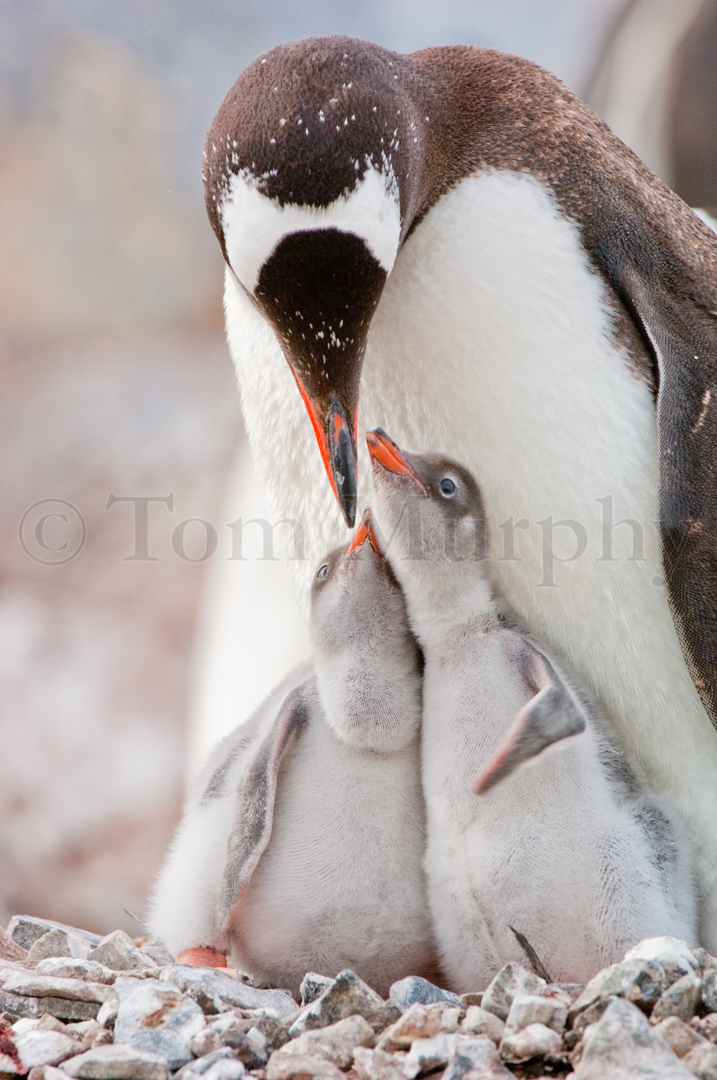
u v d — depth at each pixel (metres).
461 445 7.71
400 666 7.29
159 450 23.98
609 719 7.85
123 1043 6.29
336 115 7.02
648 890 6.91
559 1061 5.93
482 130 7.89
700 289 7.83
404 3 31.89
